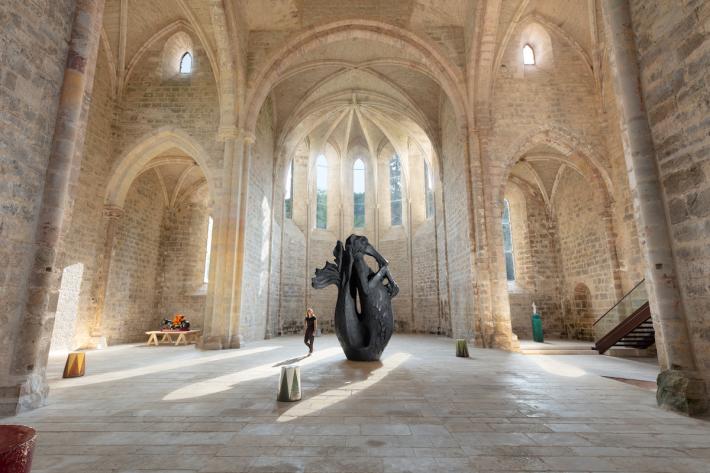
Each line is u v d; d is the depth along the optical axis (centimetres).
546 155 1597
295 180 2303
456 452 300
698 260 426
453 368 746
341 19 1368
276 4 1342
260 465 274
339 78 1777
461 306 1451
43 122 475
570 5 1311
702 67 422
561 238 1786
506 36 1282
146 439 331
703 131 421
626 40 516
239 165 1282
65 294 1183
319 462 279
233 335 1194
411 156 2311
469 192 1270
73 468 268
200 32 1304
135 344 1473
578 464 278
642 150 487
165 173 1883
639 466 275
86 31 532
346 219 2364
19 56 443
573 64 1356
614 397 497
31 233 456
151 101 1416
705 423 382
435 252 1981
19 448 136
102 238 1356
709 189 413
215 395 503
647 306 1036
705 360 418
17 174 438
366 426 366
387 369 727
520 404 455
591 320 1598
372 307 854
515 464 277
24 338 442
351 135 2441
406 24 1376
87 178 1283
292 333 2028
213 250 1248
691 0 435
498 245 1216
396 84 1748
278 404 453
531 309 1778
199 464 276
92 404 455
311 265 2220
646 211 477
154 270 1827
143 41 1437
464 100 1321
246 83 1346
